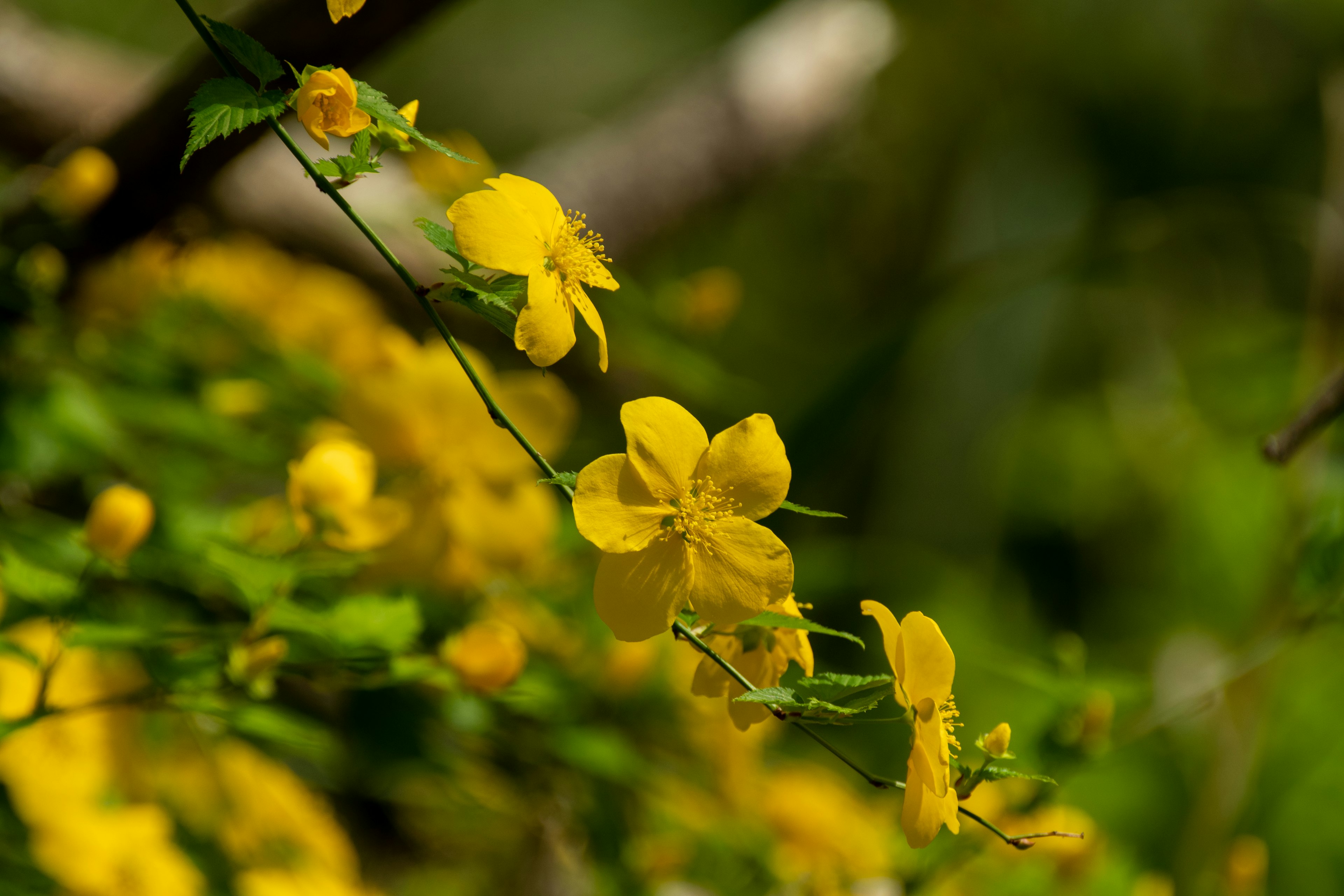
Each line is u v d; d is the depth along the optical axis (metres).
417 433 1.24
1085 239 2.98
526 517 1.24
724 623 1.05
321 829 1.38
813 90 2.46
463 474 1.24
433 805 1.39
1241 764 1.86
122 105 1.30
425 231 1.06
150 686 1.17
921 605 2.72
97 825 1.22
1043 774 1.24
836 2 2.65
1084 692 1.24
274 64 1.05
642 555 1.06
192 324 1.49
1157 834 2.19
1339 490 1.75
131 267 1.44
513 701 1.22
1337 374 1.20
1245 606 2.68
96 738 1.22
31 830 1.21
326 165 1.07
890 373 2.58
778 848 1.35
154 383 1.42
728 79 2.38
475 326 1.63
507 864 1.50
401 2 1.19
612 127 2.30
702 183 2.26
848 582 1.98
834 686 1.06
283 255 1.67
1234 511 3.03
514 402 1.25
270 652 1.16
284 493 1.50
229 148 1.24
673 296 1.77
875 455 3.18
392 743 1.22
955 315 2.66
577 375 1.84
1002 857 1.27
